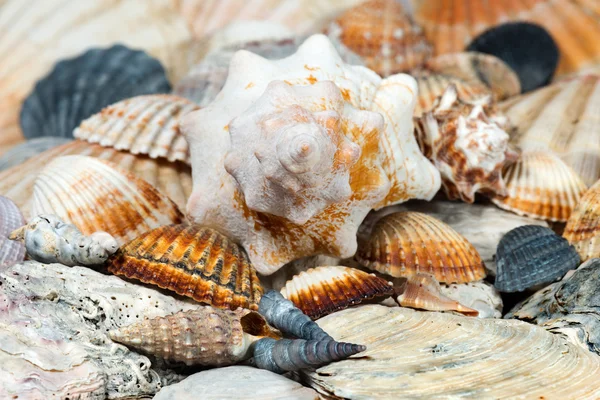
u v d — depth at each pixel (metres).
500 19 0.65
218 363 0.44
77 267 0.45
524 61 0.64
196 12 0.68
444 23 0.66
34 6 0.67
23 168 0.53
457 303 0.46
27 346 0.42
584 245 0.49
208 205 0.47
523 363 0.43
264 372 0.43
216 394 0.42
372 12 0.63
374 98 0.48
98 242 0.45
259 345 0.44
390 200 0.49
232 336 0.43
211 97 0.58
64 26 0.66
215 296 0.45
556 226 0.51
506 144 0.50
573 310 0.46
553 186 0.51
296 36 0.62
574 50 0.63
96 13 0.67
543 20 0.64
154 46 0.66
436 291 0.46
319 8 0.67
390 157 0.47
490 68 0.61
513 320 0.45
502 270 0.48
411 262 0.47
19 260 0.47
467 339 0.44
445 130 0.50
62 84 0.65
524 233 0.48
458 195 0.51
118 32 0.66
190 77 0.60
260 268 0.47
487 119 0.50
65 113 0.64
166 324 0.43
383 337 0.44
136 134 0.51
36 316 0.43
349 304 0.45
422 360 0.43
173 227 0.47
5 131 0.65
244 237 0.47
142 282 0.45
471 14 0.65
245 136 0.45
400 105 0.48
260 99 0.45
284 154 0.43
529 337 0.44
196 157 0.47
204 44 0.65
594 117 0.56
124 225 0.48
